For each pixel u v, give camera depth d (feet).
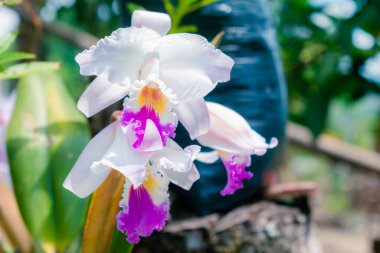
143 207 1.51
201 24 2.32
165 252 2.30
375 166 4.34
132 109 1.43
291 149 5.17
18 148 2.07
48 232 1.97
